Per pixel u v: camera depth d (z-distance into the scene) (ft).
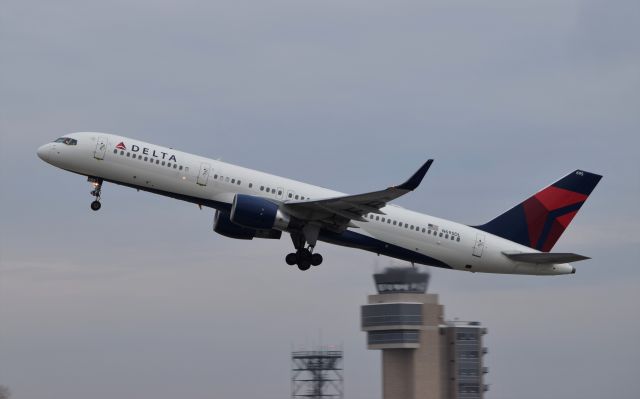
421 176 510.17
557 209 631.56
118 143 565.94
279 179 580.30
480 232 613.93
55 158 562.66
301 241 605.31
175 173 564.71
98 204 579.89
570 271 626.23
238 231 590.96
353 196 534.37
